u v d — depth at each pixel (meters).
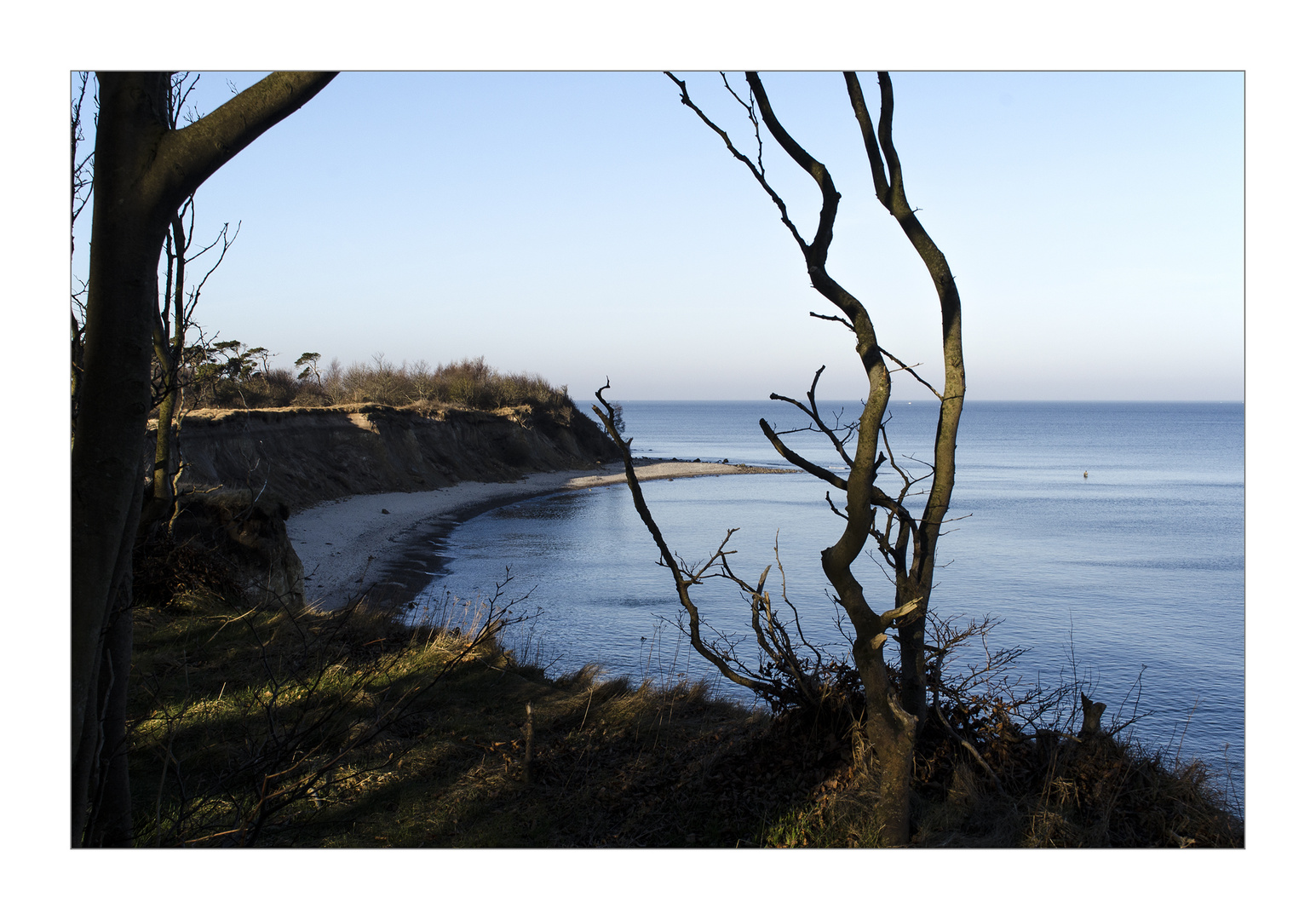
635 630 19.88
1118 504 57.56
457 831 5.64
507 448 61.47
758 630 5.79
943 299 4.95
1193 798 5.27
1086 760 5.38
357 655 8.77
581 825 5.75
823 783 5.45
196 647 9.17
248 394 42.22
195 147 2.68
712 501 53.78
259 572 12.84
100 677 4.23
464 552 32.25
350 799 6.00
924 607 5.04
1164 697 16.47
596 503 50.66
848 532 4.19
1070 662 18.94
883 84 4.80
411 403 59.00
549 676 10.45
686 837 5.37
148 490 4.45
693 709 8.19
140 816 5.48
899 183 4.91
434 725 7.43
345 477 42.47
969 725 5.66
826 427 4.35
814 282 4.29
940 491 5.00
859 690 5.70
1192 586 28.88
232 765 6.08
